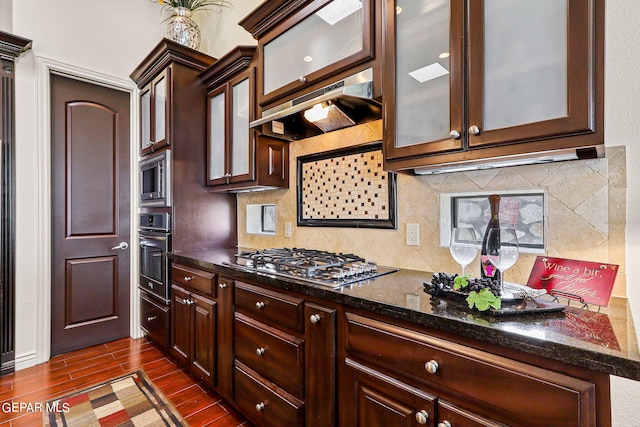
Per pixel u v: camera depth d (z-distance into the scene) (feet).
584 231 3.83
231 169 7.55
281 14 5.86
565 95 2.99
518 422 2.64
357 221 6.24
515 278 4.40
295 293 4.63
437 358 3.10
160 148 8.34
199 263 6.55
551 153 3.45
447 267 5.04
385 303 3.50
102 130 9.32
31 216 7.91
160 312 8.19
